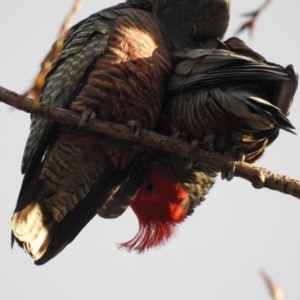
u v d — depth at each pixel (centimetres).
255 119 1057
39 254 1196
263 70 1048
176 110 1159
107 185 1220
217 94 1078
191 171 1295
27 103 1005
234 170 1081
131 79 1146
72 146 1168
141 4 1311
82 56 1155
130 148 1183
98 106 1139
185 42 1244
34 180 1190
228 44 1227
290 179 1045
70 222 1219
